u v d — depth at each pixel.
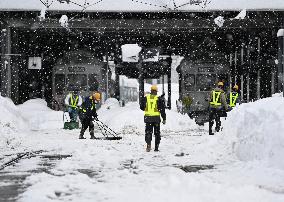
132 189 6.59
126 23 31.58
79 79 31.00
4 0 31.27
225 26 31.27
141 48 38.75
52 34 37.19
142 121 21.19
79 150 11.97
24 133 18.94
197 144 13.10
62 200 5.90
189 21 31.44
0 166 9.27
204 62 30.41
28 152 11.94
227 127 11.61
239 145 9.95
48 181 7.22
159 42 43.25
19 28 32.50
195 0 30.50
